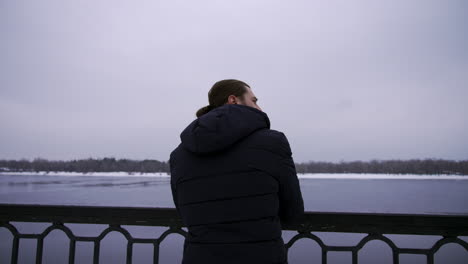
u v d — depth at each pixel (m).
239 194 1.06
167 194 68.31
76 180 154.88
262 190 1.05
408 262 15.41
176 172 1.19
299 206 1.15
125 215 1.60
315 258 16.61
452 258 15.59
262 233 1.02
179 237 20.02
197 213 1.09
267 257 1.00
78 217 1.62
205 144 1.08
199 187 1.11
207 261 1.02
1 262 14.51
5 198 59.09
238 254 1.00
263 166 1.07
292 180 1.11
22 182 126.19
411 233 1.43
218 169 1.09
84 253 16.44
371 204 53.19
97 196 63.09
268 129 1.17
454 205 53.81
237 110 1.12
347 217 1.49
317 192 84.56
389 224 1.45
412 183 154.25
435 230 1.41
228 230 1.04
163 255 15.99
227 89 1.28
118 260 15.35
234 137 1.07
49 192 74.06
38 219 1.64
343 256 16.81
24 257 15.52
